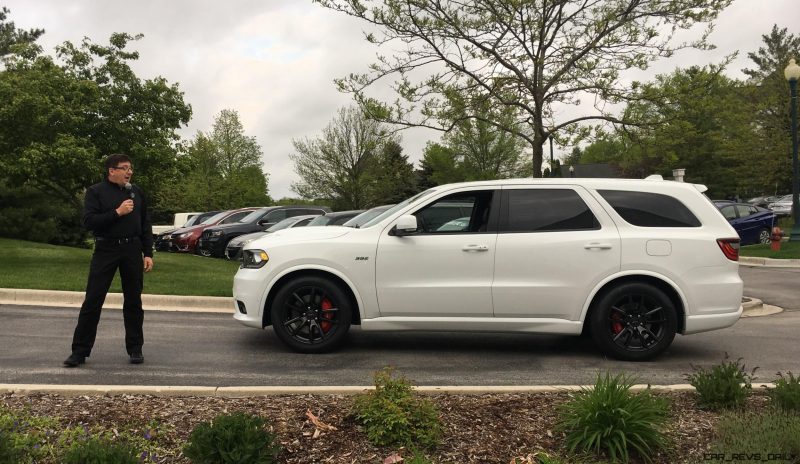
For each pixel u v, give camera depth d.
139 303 5.89
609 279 6.23
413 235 6.39
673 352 6.83
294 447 3.49
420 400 3.87
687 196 6.46
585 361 6.35
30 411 3.92
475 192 6.50
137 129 14.52
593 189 6.45
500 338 7.45
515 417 3.96
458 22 10.52
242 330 7.75
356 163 46.06
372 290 6.35
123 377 5.41
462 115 11.36
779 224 32.62
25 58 14.46
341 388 4.53
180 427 3.72
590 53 10.91
